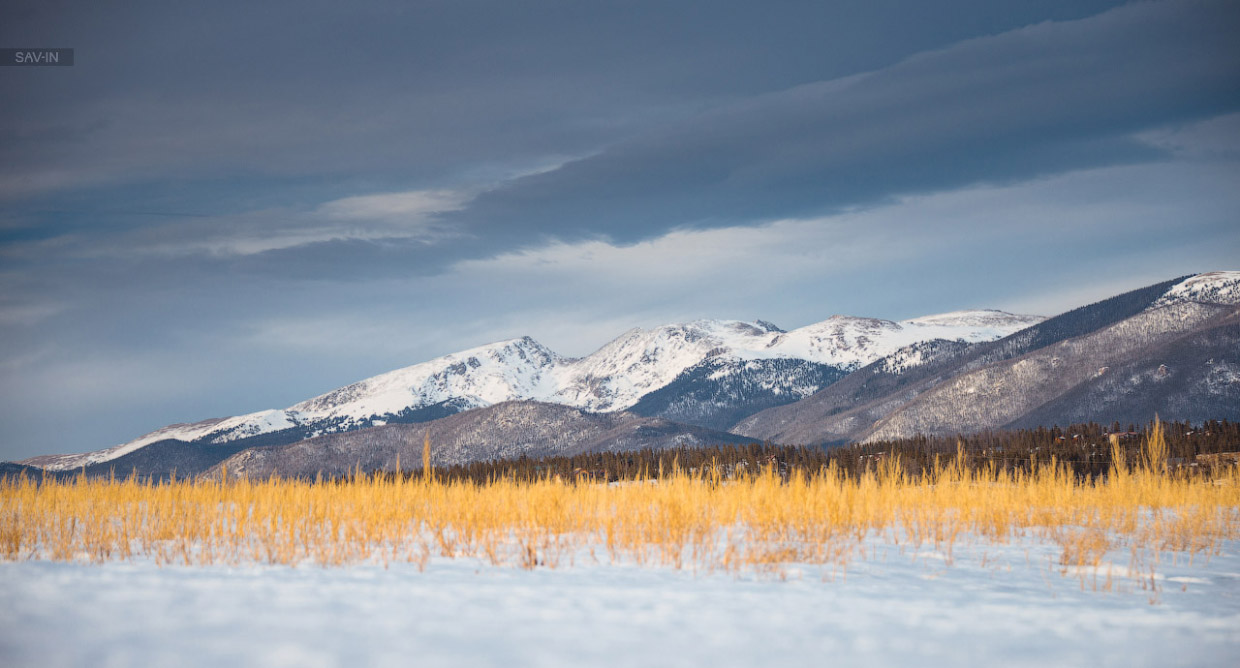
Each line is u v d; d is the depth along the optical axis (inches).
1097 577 679.1
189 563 642.8
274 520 791.1
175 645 386.0
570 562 691.4
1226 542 911.7
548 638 419.5
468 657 378.6
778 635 442.9
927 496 1123.9
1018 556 790.5
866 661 398.6
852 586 609.6
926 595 581.0
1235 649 438.6
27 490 1133.1
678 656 394.6
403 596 518.6
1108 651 432.1
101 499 1079.6
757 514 915.4
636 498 993.5
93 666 351.6
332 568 634.8
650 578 621.6
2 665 351.6
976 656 415.5
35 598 490.3
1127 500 1128.8
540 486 1077.8
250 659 364.8
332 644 393.1
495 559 681.6
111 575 577.3
